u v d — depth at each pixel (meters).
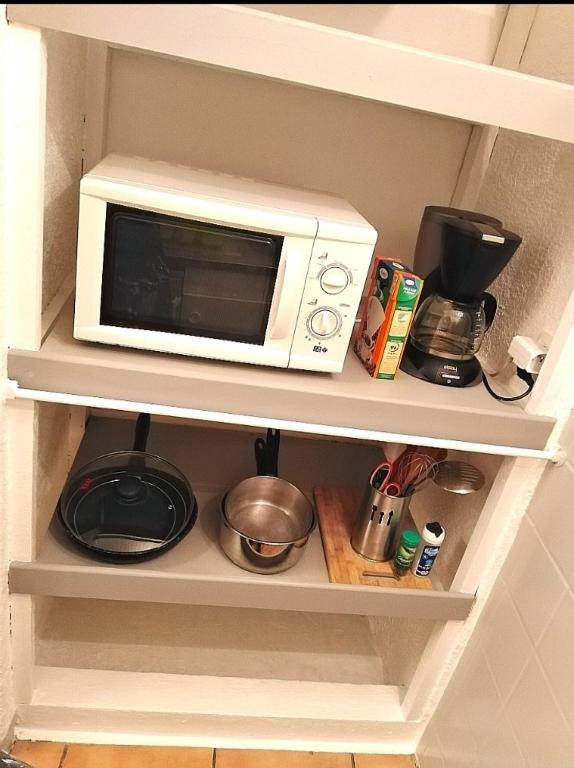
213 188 0.90
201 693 1.30
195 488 1.29
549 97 0.78
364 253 0.85
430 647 1.25
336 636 1.56
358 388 0.96
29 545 1.00
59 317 0.98
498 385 1.08
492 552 1.11
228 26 0.70
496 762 1.07
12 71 0.71
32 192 0.77
